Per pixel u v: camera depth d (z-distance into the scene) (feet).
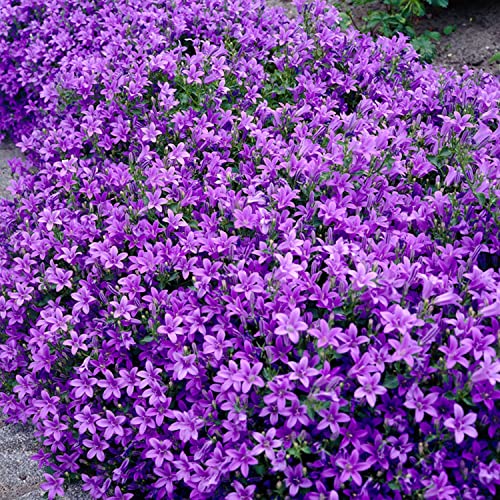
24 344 2.72
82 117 3.22
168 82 3.20
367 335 2.26
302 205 2.68
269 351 2.22
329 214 2.52
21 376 2.70
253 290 2.34
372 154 2.67
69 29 3.82
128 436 2.41
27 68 3.95
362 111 2.94
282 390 2.17
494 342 2.22
